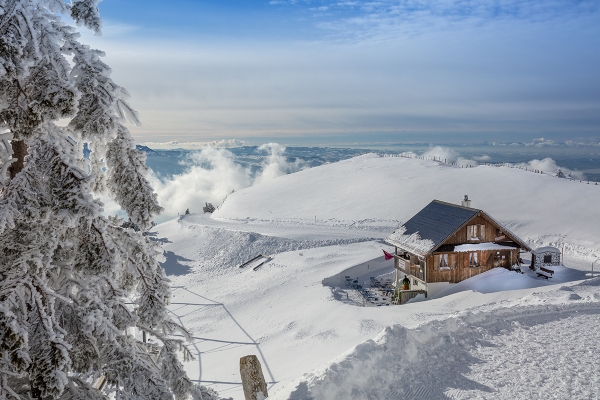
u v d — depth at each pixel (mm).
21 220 6715
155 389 7125
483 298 30016
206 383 22844
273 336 30422
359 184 90500
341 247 53062
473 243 35438
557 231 52656
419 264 36344
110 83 7594
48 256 6961
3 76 6449
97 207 6664
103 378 8375
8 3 6656
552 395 10453
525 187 70688
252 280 45625
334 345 25297
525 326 16047
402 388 10875
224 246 57000
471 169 87562
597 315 17406
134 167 7977
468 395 10562
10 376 6723
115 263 7379
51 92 6465
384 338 12859
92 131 7332
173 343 8219
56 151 6824
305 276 43344
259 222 73812
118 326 7543
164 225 71688
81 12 7539
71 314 7289
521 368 12133
